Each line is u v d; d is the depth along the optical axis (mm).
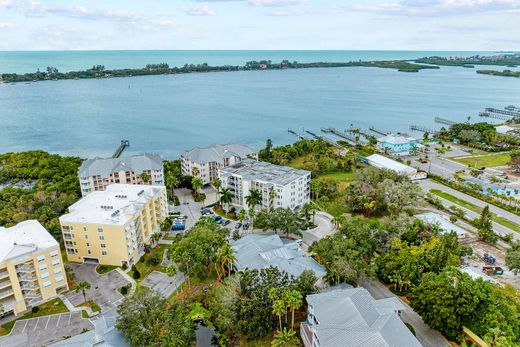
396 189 153000
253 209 142750
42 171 194750
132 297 85562
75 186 171750
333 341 70875
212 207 165000
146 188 143750
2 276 94688
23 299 98688
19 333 90562
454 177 197625
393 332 71812
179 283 110688
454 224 143250
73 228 116688
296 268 102125
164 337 79812
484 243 131375
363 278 102000
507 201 166125
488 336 77438
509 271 113750
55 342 86938
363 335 70562
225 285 98375
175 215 156625
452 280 92125
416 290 91312
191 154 194000
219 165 190750
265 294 90312
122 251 116562
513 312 82938
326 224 146750
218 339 88312
